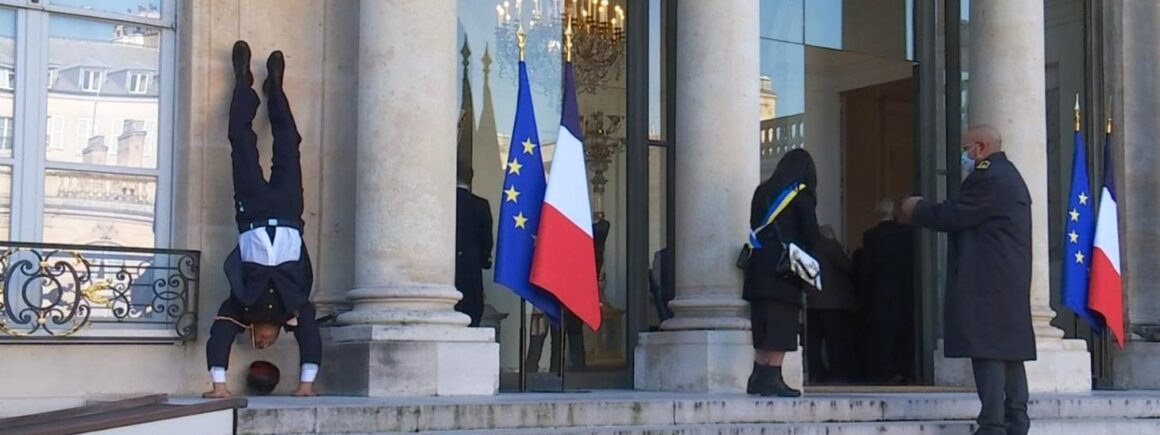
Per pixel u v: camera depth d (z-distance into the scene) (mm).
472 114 12172
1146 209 14688
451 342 10367
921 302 13914
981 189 9328
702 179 11820
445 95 10727
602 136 12648
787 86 14023
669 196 12734
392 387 10133
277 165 10312
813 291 10734
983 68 13414
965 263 9352
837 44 14273
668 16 12906
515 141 11164
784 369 11641
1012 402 9492
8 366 9891
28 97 10477
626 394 11047
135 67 10852
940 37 14273
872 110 14445
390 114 10578
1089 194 13664
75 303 10109
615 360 12492
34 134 10469
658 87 12875
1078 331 14750
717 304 11664
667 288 12648
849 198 14359
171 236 10789
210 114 10703
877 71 14430
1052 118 15094
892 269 14203
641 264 12586
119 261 10430
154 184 10820
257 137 10609
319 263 11000
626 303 12562
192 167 10625
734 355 11539
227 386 10484
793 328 10766
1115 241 13578
